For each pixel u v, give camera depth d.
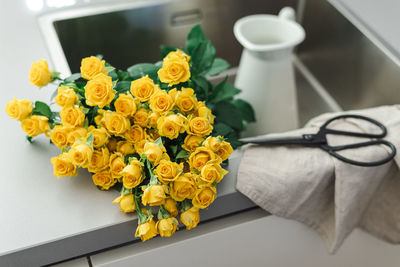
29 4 1.05
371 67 0.99
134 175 0.72
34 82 0.77
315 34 1.15
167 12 1.10
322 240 0.93
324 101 1.14
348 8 1.04
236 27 1.03
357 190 0.81
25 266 0.76
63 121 0.74
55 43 0.97
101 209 0.78
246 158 0.82
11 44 0.97
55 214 0.77
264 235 0.89
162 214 0.74
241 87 1.06
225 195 0.80
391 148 0.80
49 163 0.82
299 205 0.82
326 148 0.81
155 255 0.84
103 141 0.74
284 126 1.07
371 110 0.87
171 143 0.79
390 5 1.04
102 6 1.06
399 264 1.05
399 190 0.86
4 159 0.82
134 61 1.16
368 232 0.92
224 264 0.91
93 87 0.72
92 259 0.82
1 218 0.76
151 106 0.73
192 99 0.75
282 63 1.00
